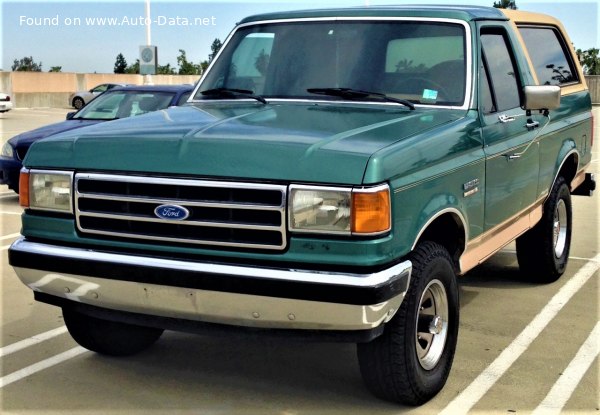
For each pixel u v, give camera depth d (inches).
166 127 160.9
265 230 139.9
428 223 153.6
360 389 170.4
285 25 209.2
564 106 252.4
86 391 169.3
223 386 172.2
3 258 292.5
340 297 134.3
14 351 193.6
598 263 288.7
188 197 144.7
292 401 164.1
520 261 255.6
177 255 146.7
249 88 201.6
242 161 141.9
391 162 141.3
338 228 136.6
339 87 190.4
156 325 153.5
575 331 210.2
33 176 160.7
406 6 205.3
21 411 158.9
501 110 200.7
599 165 590.2
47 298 166.4
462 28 192.2
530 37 244.8
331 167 137.6
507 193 200.8
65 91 1622.8
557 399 165.8
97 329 179.6
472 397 166.4
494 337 204.7
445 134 164.6
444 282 163.3
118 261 147.9
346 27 200.5
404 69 189.9
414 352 153.6
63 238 157.6
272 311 139.3
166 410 159.6
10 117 1156.5
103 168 152.6
